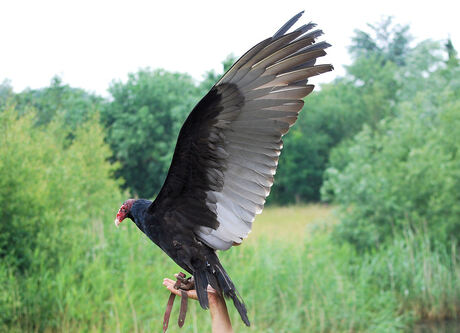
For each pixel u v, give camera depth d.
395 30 52.66
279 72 2.70
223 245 2.99
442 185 12.64
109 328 7.94
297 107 2.75
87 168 13.95
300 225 21.05
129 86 27.30
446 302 10.91
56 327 8.27
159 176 27.19
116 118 27.19
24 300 8.21
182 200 3.00
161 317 8.46
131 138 26.19
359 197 13.16
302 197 34.00
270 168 2.85
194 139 2.88
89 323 8.40
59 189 9.98
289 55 2.66
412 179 12.71
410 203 12.60
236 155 2.89
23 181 9.30
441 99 14.30
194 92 29.56
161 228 3.04
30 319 8.23
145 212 3.09
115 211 12.22
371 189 12.92
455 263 11.55
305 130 35.66
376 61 47.53
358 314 9.58
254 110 2.80
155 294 8.77
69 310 8.16
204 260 2.98
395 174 13.01
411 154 12.77
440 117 13.66
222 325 2.94
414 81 31.55
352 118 36.50
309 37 2.63
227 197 2.95
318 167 34.72
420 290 10.95
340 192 13.68
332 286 9.95
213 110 2.80
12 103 10.90
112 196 14.05
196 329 7.82
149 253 9.77
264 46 2.63
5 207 9.00
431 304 10.89
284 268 9.98
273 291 9.55
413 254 11.91
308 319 9.05
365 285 10.46
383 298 10.33
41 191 9.31
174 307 8.74
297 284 9.75
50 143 12.22
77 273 9.12
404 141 13.49
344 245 12.55
